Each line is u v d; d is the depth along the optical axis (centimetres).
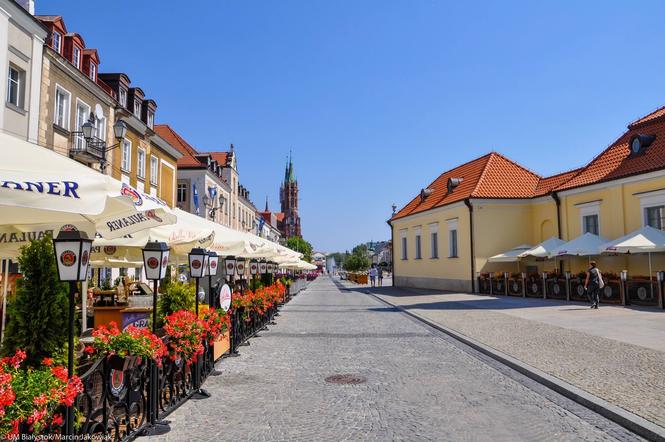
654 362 913
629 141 2400
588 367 888
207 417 652
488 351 1085
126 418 539
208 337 851
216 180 4834
